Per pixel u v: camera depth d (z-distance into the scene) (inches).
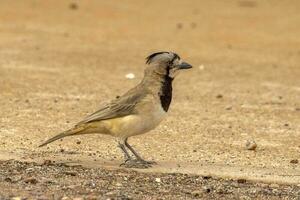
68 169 529.0
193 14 1440.7
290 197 486.0
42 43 1123.9
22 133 628.1
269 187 506.9
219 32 1268.5
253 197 483.5
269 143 625.3
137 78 904.9
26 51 1053.8
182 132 652.1
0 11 1374.3
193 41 1189.1
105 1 1520.7
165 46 1141.7
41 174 514.3
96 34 1224.8
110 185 495.2
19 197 458.6
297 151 601.6
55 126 657.6
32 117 688.4
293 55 1093.1
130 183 502.0
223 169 540.4
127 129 518.0
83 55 1045.2
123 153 577.9
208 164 553.9
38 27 1259.2
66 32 1228.5
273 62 1037.8
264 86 882.8
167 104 524.7
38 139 611.2
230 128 674.8
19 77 876.0
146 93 517.3
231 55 1083.9
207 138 634.8
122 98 516.7
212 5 1540.4
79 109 730.2
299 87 881.5
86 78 891.4
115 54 1064.2
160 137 631.2
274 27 1316.4
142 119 516.4
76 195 466.9
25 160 548.4
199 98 807.1
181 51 1105.4
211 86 875.4
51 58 1011.3
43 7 1435.8
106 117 515.5
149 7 1499.8
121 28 1286.9
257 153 591.8
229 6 1530.5
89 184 494.6
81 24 1306.6
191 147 603.5
